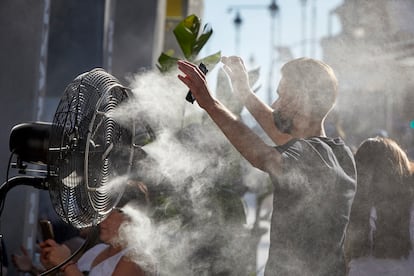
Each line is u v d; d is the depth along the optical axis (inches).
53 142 146.3
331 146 184.7
